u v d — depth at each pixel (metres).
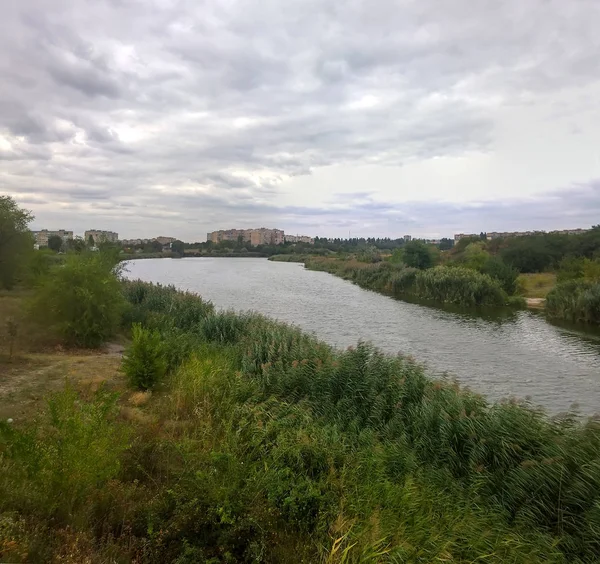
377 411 11.43
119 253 30.77
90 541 4.91
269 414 10.23
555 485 8.12
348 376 12.60
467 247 69.06
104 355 16.98
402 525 6.39
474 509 7.98
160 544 5.09
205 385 11.43
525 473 8.40
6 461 6.14
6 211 28.73
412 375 12.97
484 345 24.80
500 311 37.81
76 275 18.47
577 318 32.56
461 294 41.97
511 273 46.03
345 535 5.49
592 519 7.39
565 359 21.81
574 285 35.72
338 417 11.26
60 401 6.64
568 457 8.42
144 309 25.58
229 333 19.59
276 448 7.98
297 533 6.06
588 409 15.09
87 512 5.43
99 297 18.62
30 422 8.38
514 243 69.62
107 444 6.30
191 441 8.02
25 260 30.02
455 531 6.72
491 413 10.46
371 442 9.72
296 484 6.86
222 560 5.04
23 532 4.63
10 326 15.14
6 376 12.53
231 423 9.20
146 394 11.32
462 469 9.38
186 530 5.31
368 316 33.88
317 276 71.50
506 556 6.50
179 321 22.92
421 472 8.86
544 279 54.97
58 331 17.88
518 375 19.08
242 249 156.50
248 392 11.71
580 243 62.91
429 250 64.69
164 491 6.14
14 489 5.40
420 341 25.61
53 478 5.50
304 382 12.91
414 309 38.09
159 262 117.81
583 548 7.28
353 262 78.56
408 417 11.12
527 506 8.07
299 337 18.09
